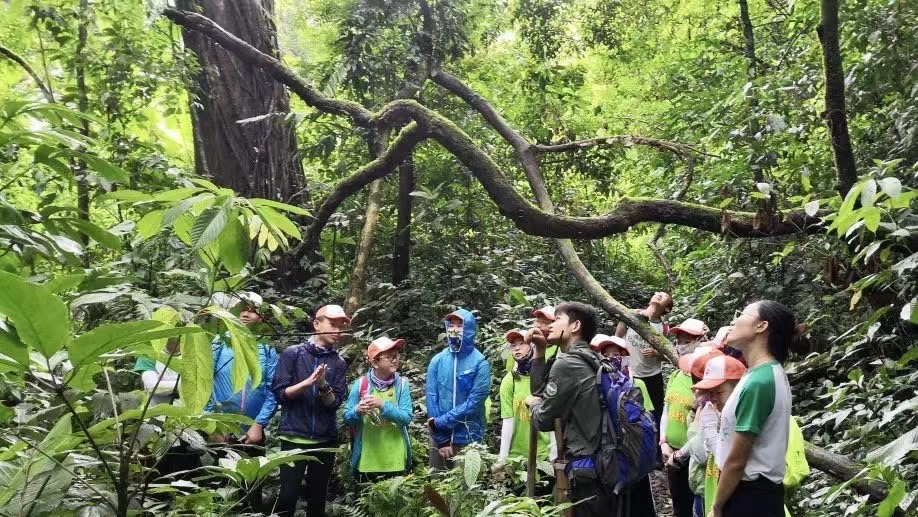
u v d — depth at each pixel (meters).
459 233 9.87
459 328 5.08
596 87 14.76
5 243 2.29
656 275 13.04
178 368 2.02
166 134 10.00
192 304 2.21
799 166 6.00
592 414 3.43
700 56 10.02
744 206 6.53
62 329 1.47
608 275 11.43
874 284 3.88
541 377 4.21
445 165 9.67
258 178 8.59
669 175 8.59
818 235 5.20
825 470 3.71
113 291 2.05
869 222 2.88
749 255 7.10
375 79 9.02
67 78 7.93
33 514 1.71
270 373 4.96
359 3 9.09
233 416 2.22
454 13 9.57
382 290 8.65
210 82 8.50
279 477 5.00
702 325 4.82
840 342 4.95
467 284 8.55
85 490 2.03
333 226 9.49
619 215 5.21
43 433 2.22
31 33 7.63
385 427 4.96
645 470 3.44
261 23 8.85
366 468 4.94
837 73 4.25
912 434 2.50
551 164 9.55
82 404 2.30
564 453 3.55
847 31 5.60
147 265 5.35
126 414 1.97
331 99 7.56
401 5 9.18
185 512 2.65
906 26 5.32
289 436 4.64
